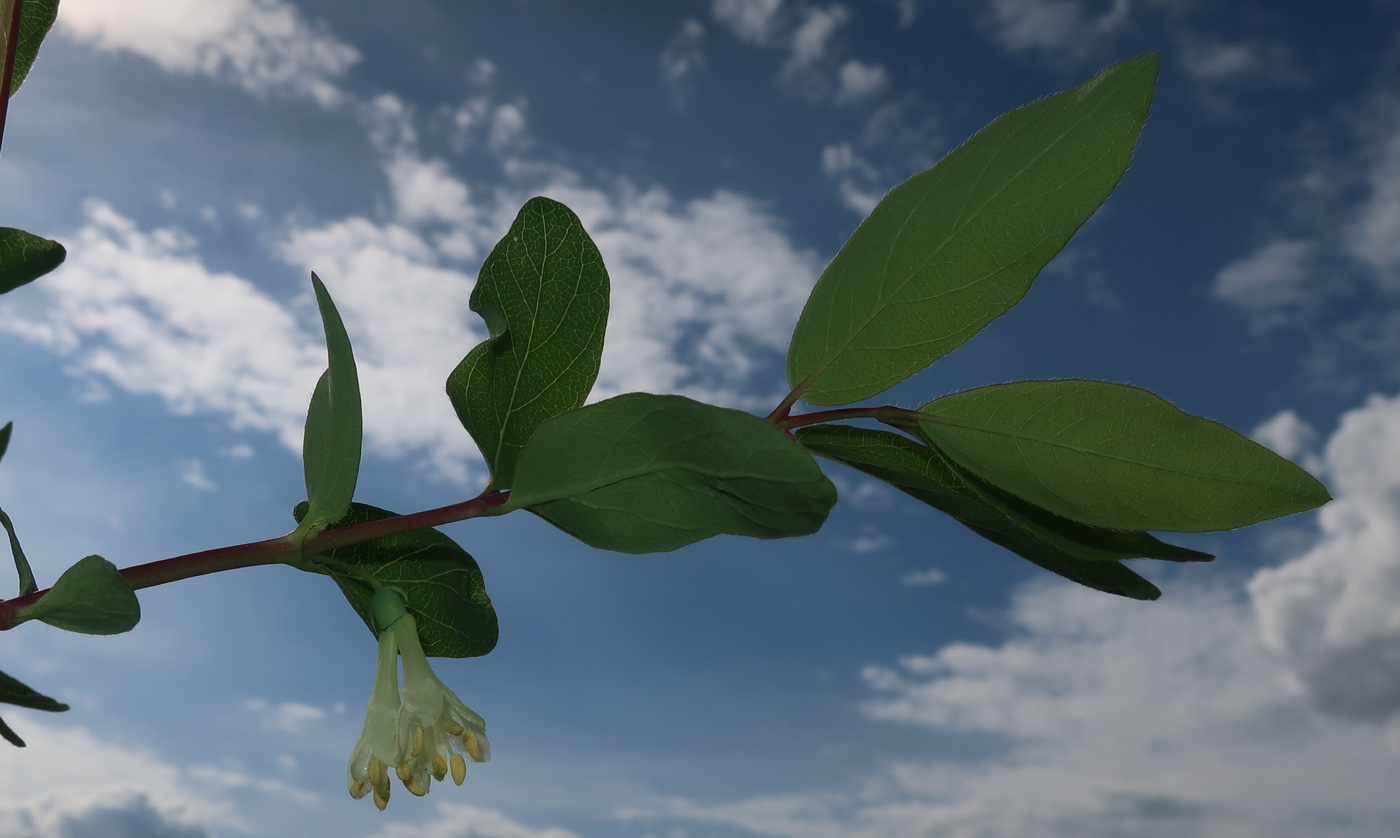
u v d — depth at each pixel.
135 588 0.11
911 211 0.12
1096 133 0.12
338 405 0.12
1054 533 0.13
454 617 0.14
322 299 0.11
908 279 0.12
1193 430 0.12
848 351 0.13
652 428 0.11
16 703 0.09
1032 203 0.12
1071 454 0.12
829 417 0.13
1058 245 0.12
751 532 0.11
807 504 0.10
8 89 0.12
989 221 0.12
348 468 0.12
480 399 0.13
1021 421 0.12
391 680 0.12
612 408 0.11
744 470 0.10
